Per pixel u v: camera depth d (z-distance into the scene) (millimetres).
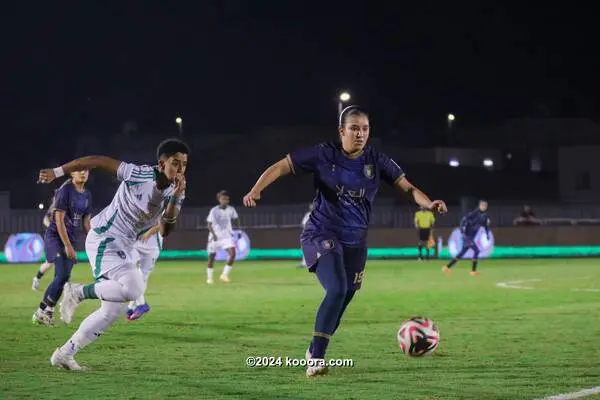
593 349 29719
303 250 24750
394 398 21250
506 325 37125
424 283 64688
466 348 29953
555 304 47219
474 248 75188
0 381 23703
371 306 46469
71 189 36156
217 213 67375
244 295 54719
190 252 115625
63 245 36531
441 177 187750
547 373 24844
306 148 24516
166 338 33125
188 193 182125
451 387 22688
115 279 25062
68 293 26922
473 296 52812
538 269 83000
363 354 28625
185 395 21750
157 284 65438
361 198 24547
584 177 185125
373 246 116125
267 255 115562
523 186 190000
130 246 25359
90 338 25328
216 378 24109
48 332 35375
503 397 21328
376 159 24828
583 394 21641
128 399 21266
